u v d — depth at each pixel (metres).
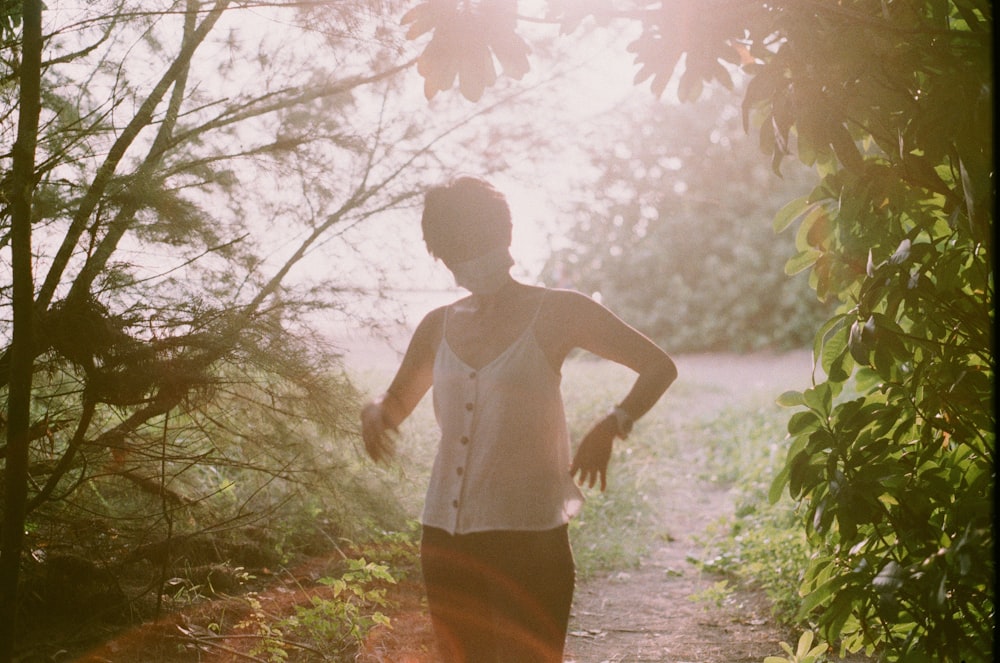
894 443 3.08
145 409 3.81
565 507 2.43
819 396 3.17
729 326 23.72
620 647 4.45
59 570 3.78
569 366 15.76
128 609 3.80
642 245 24.42
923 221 3.18
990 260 2.81
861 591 3.01
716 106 22.81
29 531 3.86
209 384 3.63
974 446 2.97
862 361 2.98
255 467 3.98
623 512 7.27
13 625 3.12
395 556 5.19
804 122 2.73
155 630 3.69
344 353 3.89
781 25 2.69
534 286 2.47
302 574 4.80
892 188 3.08
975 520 2.67
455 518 2.38
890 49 2.61
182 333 3.62
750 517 6.70
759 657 4.25
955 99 2.52
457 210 2.39
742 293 23.64
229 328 3.59
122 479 4.21
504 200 2.46
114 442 3.81
